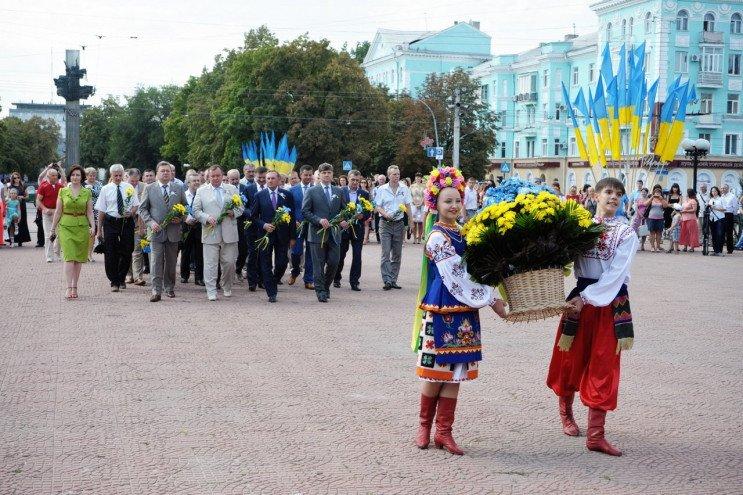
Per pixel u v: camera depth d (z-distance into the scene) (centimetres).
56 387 785
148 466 574
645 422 700
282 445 625
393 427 676
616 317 616
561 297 598
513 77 8062
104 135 11950
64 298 1366
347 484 545
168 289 1408
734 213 2578
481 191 2928
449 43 9250
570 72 7350
